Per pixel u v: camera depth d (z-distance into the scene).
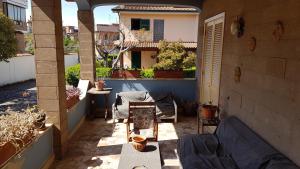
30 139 3.16
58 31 3.87
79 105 5.72
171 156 4.22
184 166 3.03
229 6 4.39
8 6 18.31
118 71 6.87
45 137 3.68
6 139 2.62
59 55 3.92
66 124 4.32
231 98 4.25
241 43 3.82
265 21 3.08
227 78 4.46
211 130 5.30
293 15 2.52
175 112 6.03
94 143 4.77
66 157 4.16
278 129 2.77
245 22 3.68
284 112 2.65
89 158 4.13
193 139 3.69
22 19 20.55
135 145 3.52
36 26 3.72
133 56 14.49
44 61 3.79
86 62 6.56
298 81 2.42
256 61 3.32
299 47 2.41
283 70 2.68
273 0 2.89
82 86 6.39
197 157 3.17
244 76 3.71
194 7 6.54
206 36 6.18
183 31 14.84
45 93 3.87
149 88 6.89
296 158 2.44
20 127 2.94
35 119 3.37
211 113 4.52
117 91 6.82
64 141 4.21
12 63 12.66
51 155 3.92
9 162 2.66
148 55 14.53
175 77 6.98
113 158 4.14
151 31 14.71
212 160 3.07
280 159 2.51
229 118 3.95
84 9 6.32
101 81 6.35
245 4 3.68
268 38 3.01
